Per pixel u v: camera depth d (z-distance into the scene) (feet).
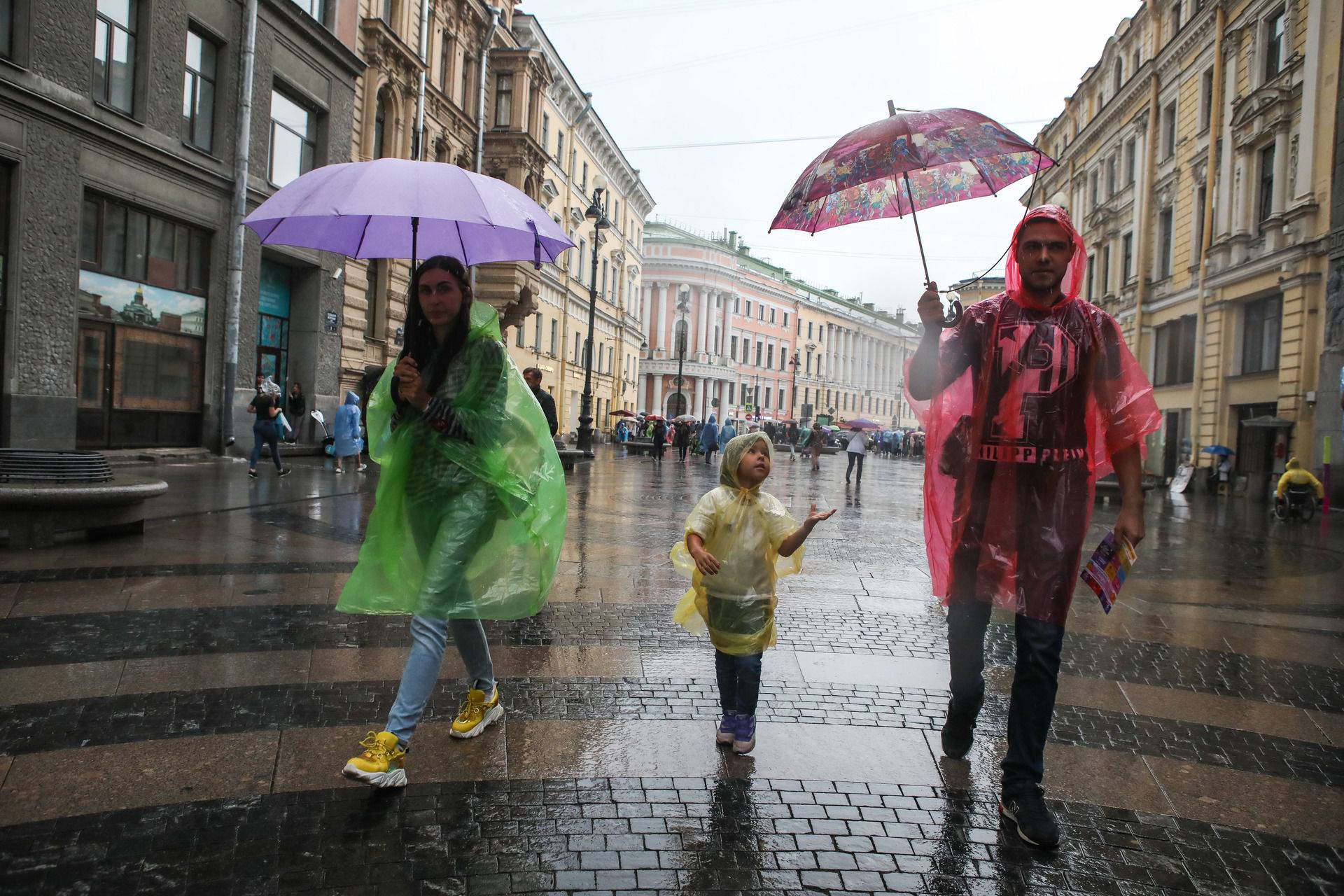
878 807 9.80
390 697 12.71
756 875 8.30
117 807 9.14
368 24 72.79
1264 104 70.85
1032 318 9.69
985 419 9.81
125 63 48.88
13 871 7.85
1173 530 45.03
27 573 19.61
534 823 9.14
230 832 8.71
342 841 8.60
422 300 10.40
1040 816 9.07
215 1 54.70
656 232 262.88
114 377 49.83
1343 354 60.08
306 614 17.11
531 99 114.21
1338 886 8.43
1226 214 78.33
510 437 10.71
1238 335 78.13
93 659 13.89
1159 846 9.14
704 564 10.46
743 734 11.12
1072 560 9.45
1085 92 122.21
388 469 10.72
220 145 56.49
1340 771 11.35
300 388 67.15
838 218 12.47
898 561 27.68
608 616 18.15
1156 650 17.26
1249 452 75.92
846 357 348.18
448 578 10.10
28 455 23.11
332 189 10.77
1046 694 9.38
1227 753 11.85
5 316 42.16
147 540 24.50
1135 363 9.56
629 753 11.03
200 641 15.05
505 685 13.48
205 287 56.75
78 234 45.73
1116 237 108.27
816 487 66.28
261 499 35.45
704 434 97.91
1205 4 82.38
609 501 43.14
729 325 269.23
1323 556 35.29
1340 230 60.80
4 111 41.24
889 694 13.82
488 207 10.86
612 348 180.14
